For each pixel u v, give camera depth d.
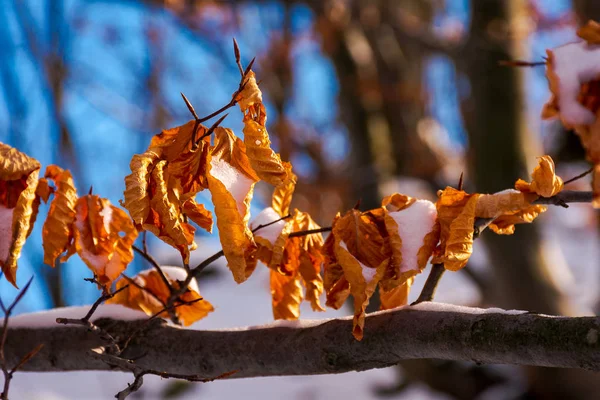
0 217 0.89
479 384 2.47
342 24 3.33
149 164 0.84
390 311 0.88
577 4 2.16
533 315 0.83
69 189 0.91
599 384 2.28
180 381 2.43
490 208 0.87
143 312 0.96
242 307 3.23
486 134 2.27
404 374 2.55
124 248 0.92
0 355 0.89
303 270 0.91
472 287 3.07
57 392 2.21
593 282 3.28
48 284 2.64
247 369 0.91
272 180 0.83
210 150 0.84
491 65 2.29
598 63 0.90
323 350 0.88
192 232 0.85
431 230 0.87
